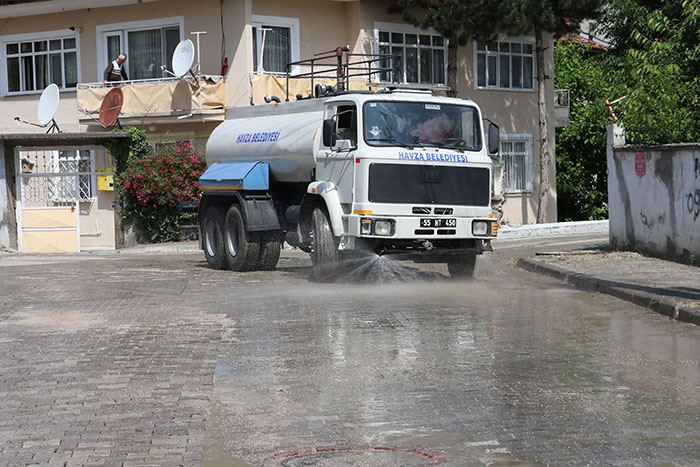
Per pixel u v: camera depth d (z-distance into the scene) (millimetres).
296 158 18953
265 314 13844
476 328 12305
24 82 35406
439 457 6828
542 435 7324
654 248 19812
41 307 14852
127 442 7316
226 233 20891
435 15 31516
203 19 32156
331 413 8109
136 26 33344
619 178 21234
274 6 31984
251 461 6828
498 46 37094
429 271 19719
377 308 14281
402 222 16781
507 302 14789
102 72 34062
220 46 31812
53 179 30000
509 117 37469
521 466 6590
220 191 20859
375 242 16891
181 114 31422
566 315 13344
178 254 26750
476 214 17328
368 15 33281
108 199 30656
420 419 7855
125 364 10305
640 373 9492
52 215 28344
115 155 29516
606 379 9227
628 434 7316
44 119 31984
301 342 11461
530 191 38125
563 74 40781
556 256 20531
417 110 17266
